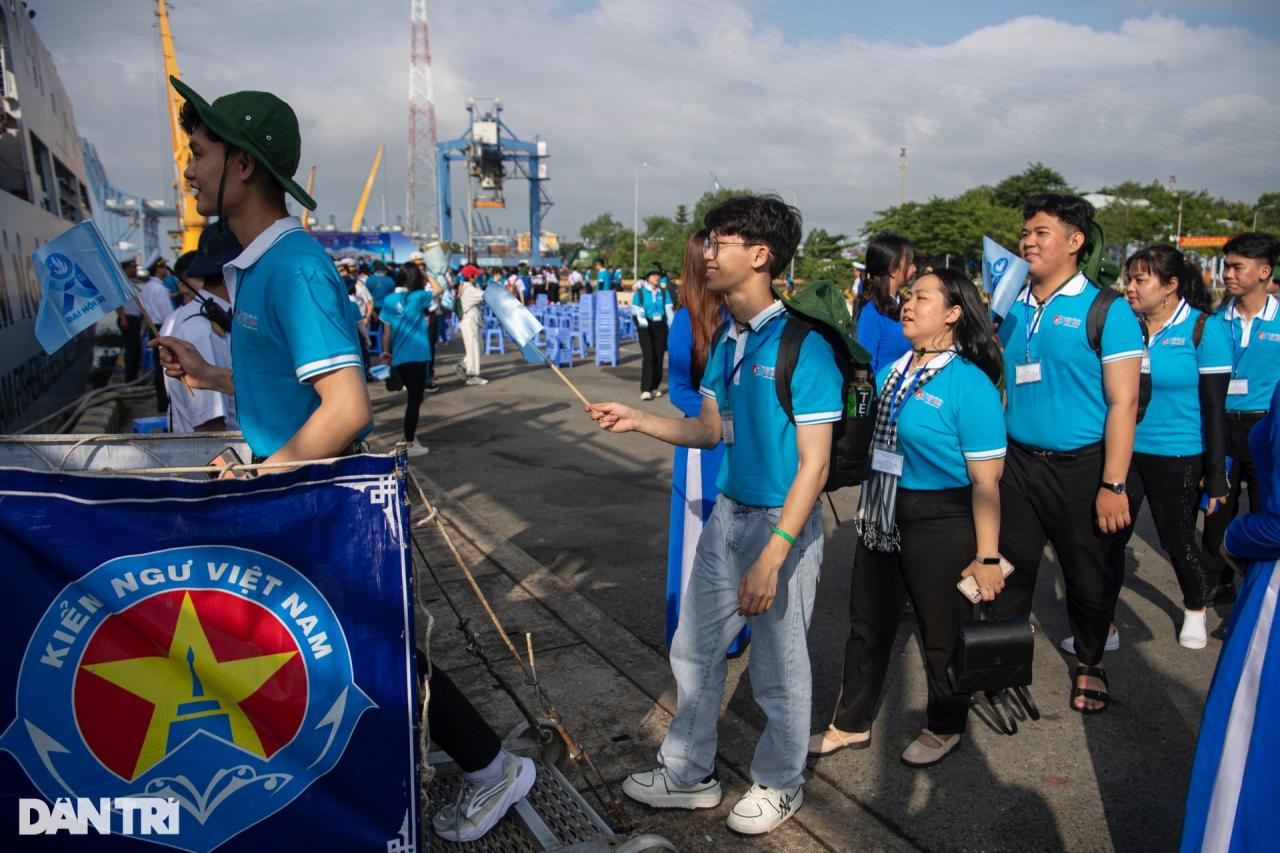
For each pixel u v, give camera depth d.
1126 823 2.91
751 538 2.72
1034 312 3.52
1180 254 4.10
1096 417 3.42
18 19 9.99
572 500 6.74
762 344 2.63
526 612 4.54
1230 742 2.01
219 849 1.79
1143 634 4.43
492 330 18.08
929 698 3.25
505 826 2.48
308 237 2.06
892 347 4.25
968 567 3.04
